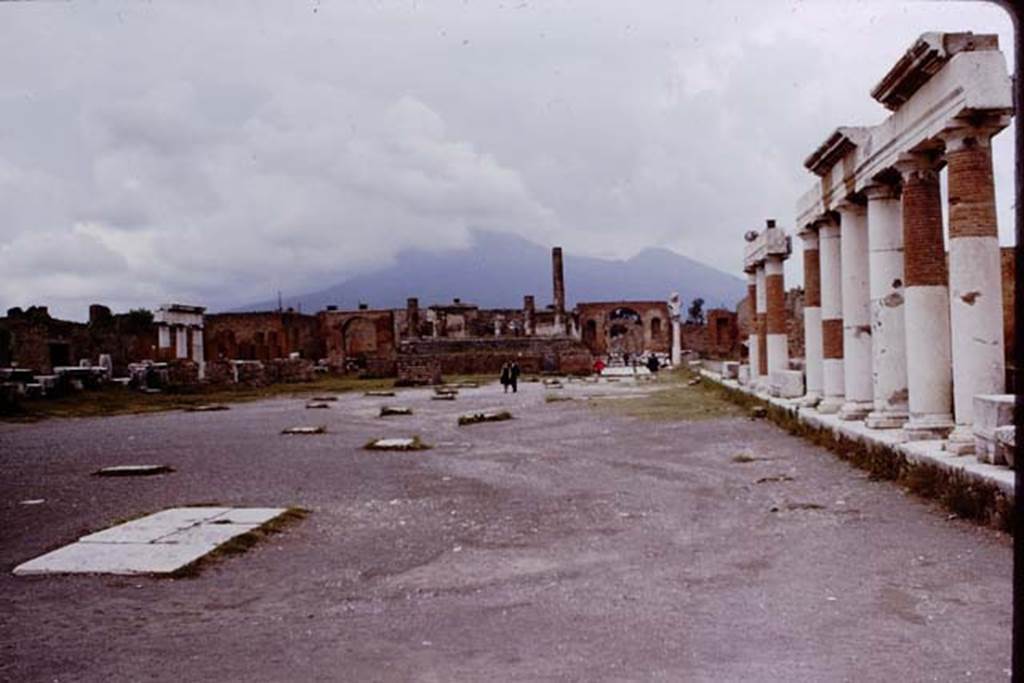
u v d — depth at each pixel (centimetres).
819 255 2389
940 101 1319
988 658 598
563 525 1105
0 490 1509
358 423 2777
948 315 1470
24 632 700
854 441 1638
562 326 8294
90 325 6306
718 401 3178
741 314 7331
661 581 826
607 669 593
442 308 8994
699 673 582
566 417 2766
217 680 589
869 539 973
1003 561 857
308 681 584
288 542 1033
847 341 1928
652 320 9475
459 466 1705
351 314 8731
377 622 714
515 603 762
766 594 772
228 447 2147
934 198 1485
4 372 4244
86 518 1200
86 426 2897
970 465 1159
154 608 763
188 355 6400
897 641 640
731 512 1162
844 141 1831
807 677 571
